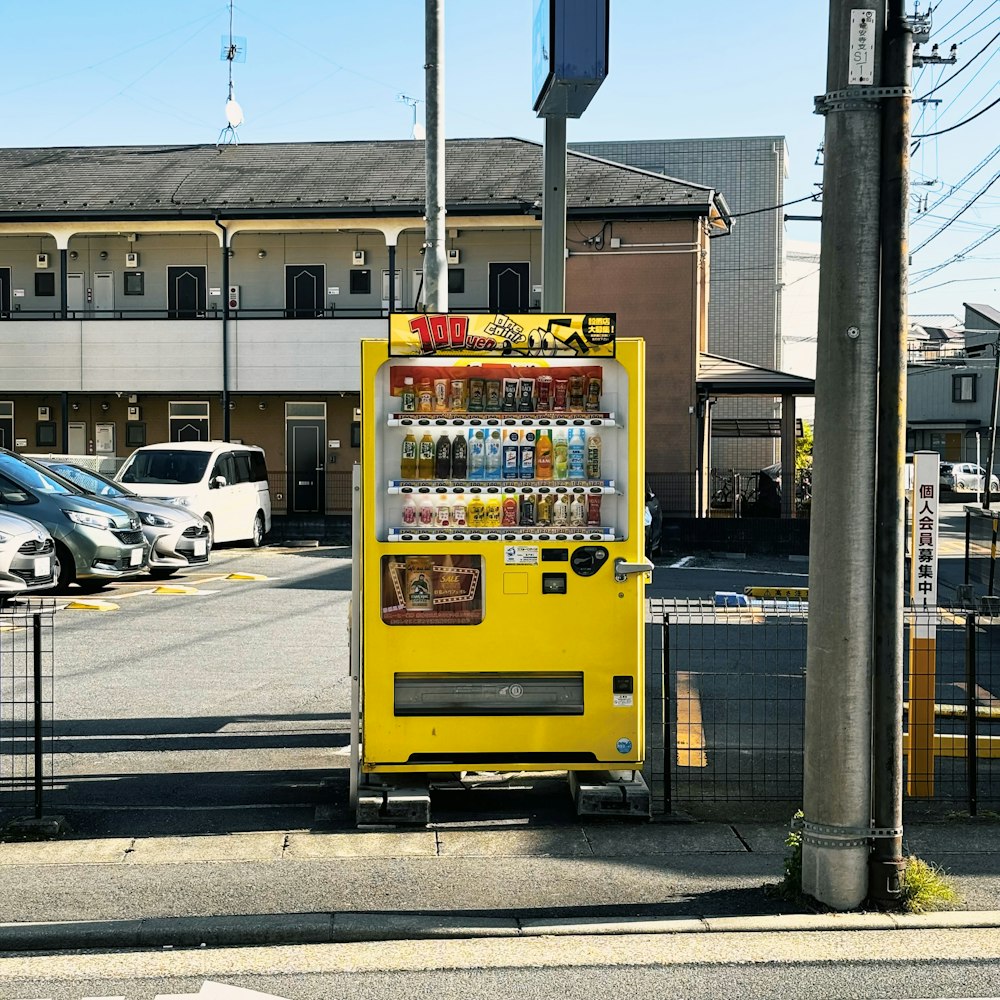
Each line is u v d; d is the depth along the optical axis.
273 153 31.11
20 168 30.72
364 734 6.74
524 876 5.79
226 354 26.86
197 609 14.72
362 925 5.16
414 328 6.76
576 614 6.81
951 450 54.41
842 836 5.30
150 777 7.56
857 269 5.26
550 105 8.52
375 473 6.76
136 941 5.09
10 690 9.93
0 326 27.42
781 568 21.50
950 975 4.74
